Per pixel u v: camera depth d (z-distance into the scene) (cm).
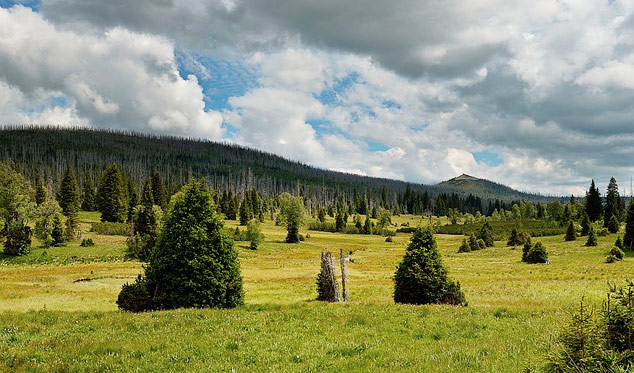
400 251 11400
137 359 1184
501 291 3722
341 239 15050
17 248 7856
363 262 8562
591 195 13525
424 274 2658
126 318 1845
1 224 8006
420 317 1856
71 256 7981
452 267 6881
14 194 8312
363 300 3406
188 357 1207
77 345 1330
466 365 1041
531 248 7262
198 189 2478
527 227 15288
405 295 2722
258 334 1512
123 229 11112
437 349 1248
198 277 2294
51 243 8981
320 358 1186
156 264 2336
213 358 1197
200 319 1805
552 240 10669
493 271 5994
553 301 2700
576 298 2867
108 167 13050
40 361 1157
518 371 948
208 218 2408
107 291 4388
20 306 3369
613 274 4709
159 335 1485
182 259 2314
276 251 10769
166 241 2369
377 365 1091
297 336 1494
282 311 2073
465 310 2039
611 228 10725
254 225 10731
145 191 14025
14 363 1116
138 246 8056
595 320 825
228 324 1697
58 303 3578
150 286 2372
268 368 1084
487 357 1117
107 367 1109
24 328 1656
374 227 18662
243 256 9500
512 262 7438
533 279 4681
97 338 1449
